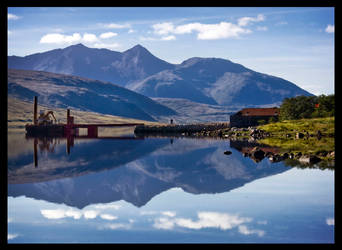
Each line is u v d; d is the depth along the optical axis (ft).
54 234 77.15
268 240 72.08
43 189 122.83
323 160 170.60
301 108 470.80
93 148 288.71
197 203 100.12
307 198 101.96
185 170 163.22
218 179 136.56
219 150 248.93
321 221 82.23
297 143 261.85
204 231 77.56
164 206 97.86
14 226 82.43
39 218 87.81
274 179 130.11
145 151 256.11
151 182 134.41
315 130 341.62
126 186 127.03
